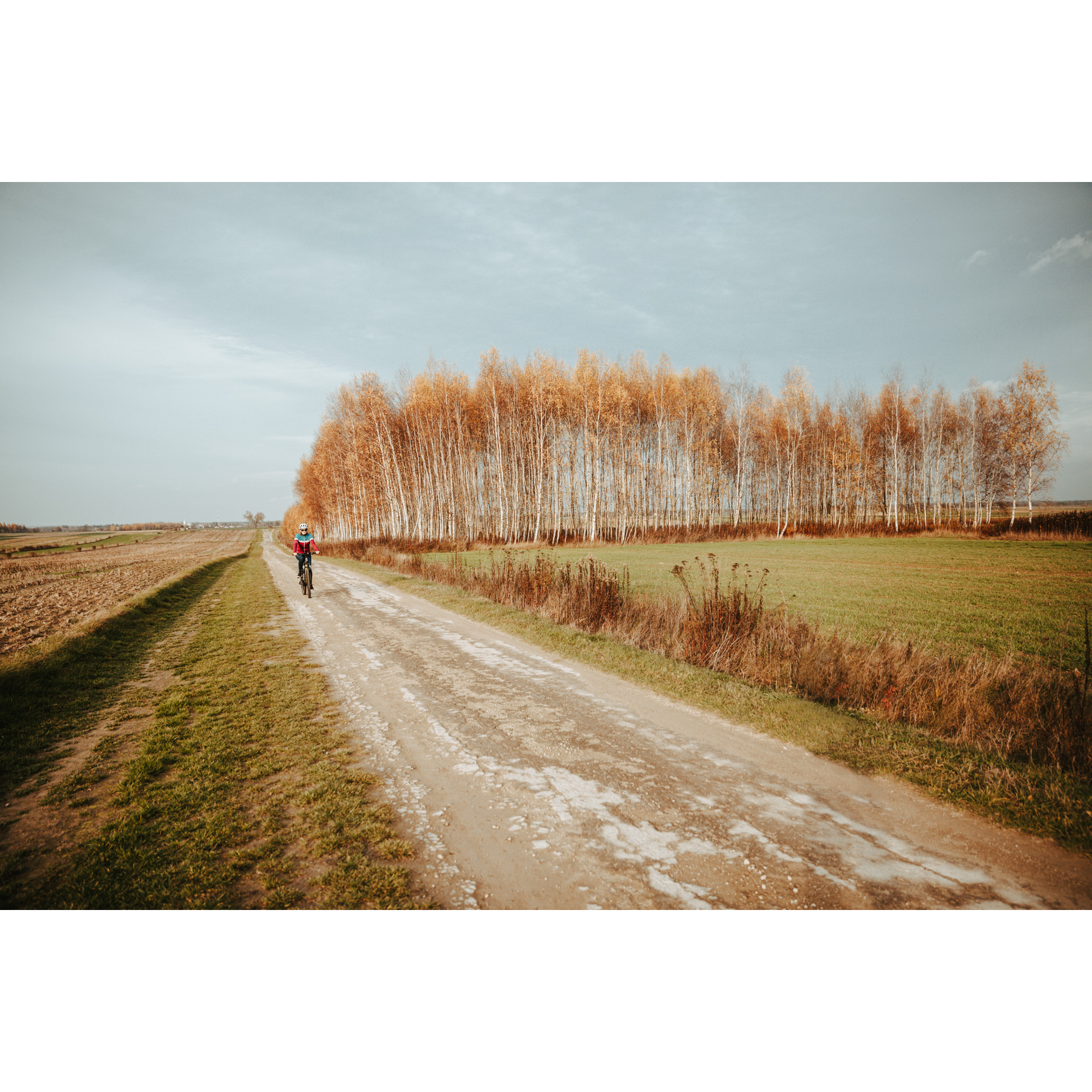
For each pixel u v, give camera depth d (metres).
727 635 9.37
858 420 67.94
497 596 16.75
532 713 7.36
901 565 27.81
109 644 12.04
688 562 30.44
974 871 3.91
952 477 64.25
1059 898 3.65
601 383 52.72
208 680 9.27
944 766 5.36
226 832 4.52
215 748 6.32
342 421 56.69
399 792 5.18
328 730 6.84
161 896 3.80
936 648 10.88
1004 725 6.18
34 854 4.36
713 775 5.45
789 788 5.16
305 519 89.38
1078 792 4.82
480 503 59.41
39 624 15.48
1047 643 11.62
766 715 6.96
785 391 63.44
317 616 15.45
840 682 7.71
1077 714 5.82
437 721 7.10
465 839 4.37
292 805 4.99
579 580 13.99
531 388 54.25
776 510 69.25
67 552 69.94
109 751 6.40
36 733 7.04
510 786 5.27
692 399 60.34
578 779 5.41
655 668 9.12
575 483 59.62
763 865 3.99
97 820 4.83
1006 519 54.88
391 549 38.62
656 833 4.43
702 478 61.78
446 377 54.69
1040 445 45.59
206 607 18.61
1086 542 36.69
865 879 3.84
